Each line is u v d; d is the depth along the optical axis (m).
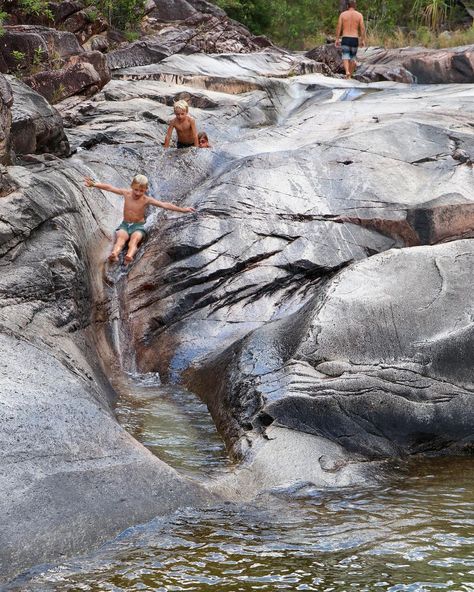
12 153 9.88
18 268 7.95
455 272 8.18
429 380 7.44
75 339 8.01
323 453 6.93
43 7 16.23
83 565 5.14
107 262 9.98
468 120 12.88
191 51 19.34
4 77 9.79
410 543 5.56
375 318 7.67
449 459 7.36
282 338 7.98
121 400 8.28
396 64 22.69
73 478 5.62
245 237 10.16
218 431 7.52
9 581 4.92
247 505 6.13
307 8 28.28
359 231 10.43
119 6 18.98
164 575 5.06
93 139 12.60
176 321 9.61
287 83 18.39
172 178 11.70
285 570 5.16
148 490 5.86
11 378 6.25
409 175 11.05
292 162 11.14
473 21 28.81
